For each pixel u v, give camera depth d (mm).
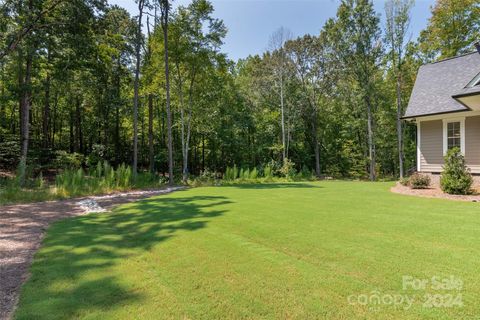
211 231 5148
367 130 23969
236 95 24312
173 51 16391
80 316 2543
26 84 14367
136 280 3244
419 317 2391
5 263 3938
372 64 19594
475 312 2438
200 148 26969
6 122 22062
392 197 8859
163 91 18188
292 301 2697
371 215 6125
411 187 10625
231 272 3377
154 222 6078
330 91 23953
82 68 16219
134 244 4590
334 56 21062
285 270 3375
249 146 24766
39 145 20375
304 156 25969
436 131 11039
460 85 10961
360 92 20797
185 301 2764
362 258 3648
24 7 13078
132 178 14523
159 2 15617
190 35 16484
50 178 18234
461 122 10281
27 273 3578
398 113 19297
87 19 14078
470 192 8875
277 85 23016
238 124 23797
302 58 23234
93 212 7746
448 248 3953
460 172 8812
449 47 19125
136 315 2541
